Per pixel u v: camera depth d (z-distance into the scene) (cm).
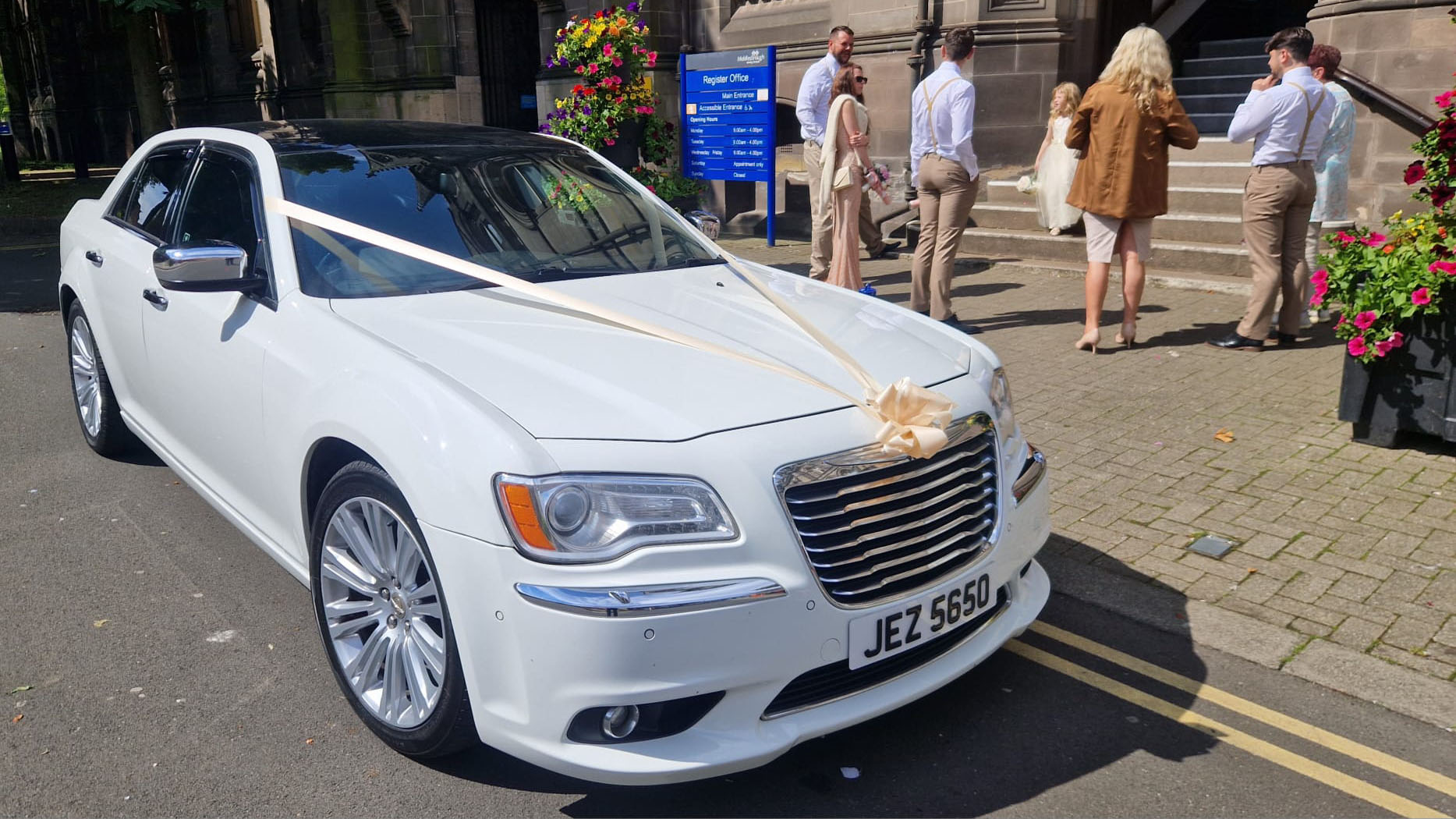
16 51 3247
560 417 263
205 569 415
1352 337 511
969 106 736
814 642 259
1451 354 489
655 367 291
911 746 307
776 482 257
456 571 256
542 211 400
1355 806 279
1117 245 713
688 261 408
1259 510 457
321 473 317
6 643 358
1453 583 389
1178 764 296
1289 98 644
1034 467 329
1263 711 321
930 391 288
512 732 256
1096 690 335
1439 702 321
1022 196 1073
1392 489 474
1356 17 888
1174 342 728
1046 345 732
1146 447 535
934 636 282
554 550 245
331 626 312
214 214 405
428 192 386
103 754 297
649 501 249
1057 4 1091
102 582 404
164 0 1623
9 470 525
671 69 1402
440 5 1836
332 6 1902
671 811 277
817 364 302
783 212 1301
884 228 1166
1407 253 502
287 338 327
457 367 287
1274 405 592
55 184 2144
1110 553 425
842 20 1215
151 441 458
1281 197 662
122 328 455
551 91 1495
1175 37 1288
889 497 271
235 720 315
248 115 2402
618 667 243
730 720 257
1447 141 517
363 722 310
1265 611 377
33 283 1108
